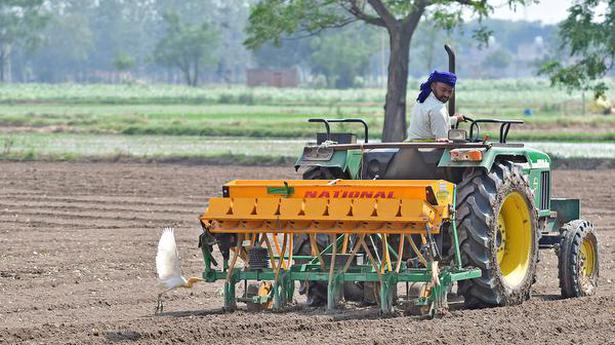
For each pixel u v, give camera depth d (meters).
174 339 24.41
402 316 27.28
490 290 28.36
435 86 30.00
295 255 29.83
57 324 26.62
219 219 27.64
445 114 29.88
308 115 187.50
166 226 51.00
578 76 98.50
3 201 62.72
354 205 26.62
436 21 105.88
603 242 46.62
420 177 29.38
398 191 26.47
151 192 68.75
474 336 24.97
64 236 46.72
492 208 28.00
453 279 26.97
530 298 30.92
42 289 33.47
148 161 95.62
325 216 26.75
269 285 28.98
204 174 82.19
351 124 142.38
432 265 26.36
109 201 62.72
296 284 35.12
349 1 103.38
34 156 98.06
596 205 63.25
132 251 41.97
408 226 26.39
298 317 26.84
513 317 27.33
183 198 65.12
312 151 29.73
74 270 37.22
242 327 25.66
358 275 27.33
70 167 89.31
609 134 132.25
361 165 29.73
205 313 28.33
